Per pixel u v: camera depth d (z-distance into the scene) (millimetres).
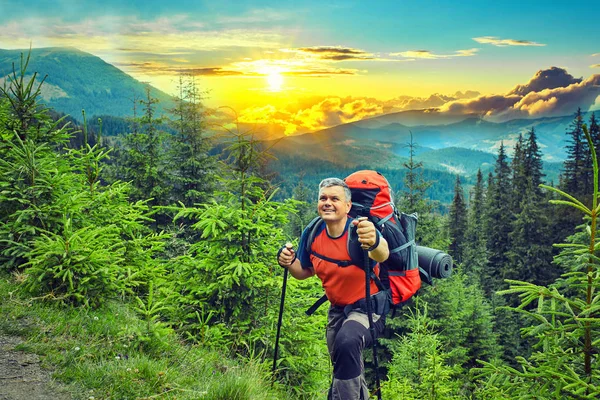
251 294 6648
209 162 21203
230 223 6602
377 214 3633
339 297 3674
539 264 43938
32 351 4285
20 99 7398
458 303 23156
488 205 61594
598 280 3883
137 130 21469
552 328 4020
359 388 3348
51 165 7152
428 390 7684
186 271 6898
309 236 3863
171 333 5793
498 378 4293
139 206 7918
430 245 25750
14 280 5848
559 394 3859
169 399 3873
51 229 6488
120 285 6000
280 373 6367
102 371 4066
